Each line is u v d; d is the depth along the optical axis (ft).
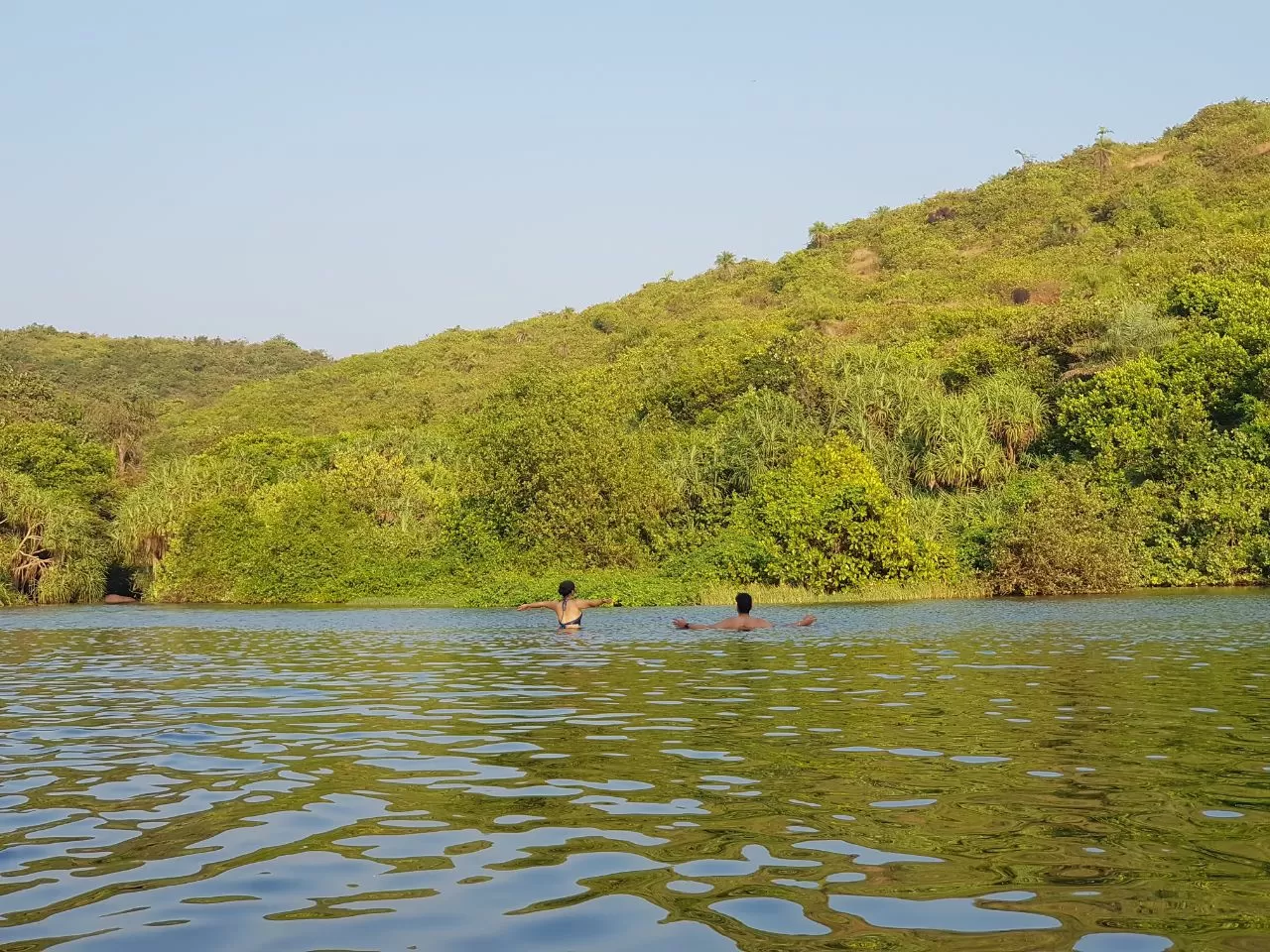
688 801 20.25
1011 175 351.25
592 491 126.41
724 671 42.14
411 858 16.75
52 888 15.40
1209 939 12.78
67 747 27.02
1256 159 278.26
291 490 153.99
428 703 34.47
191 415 296.51
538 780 22.36
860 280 301.02
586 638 61.00
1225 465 120.67
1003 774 22.26
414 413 252.83
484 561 131.95
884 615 78.69
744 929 13.33
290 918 13.99
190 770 23.93
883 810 19.27
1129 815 18.67
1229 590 106.52
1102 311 150.20
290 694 37.55
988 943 12.74
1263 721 28.71
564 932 13.33
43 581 147.74
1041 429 135.54
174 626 84.23
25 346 435.94
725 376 172.96
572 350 317.83
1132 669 41.22
